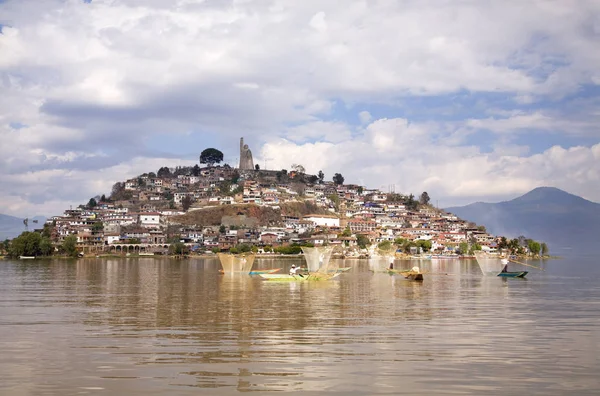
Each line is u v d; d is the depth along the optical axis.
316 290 78.38
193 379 28.47
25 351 34.62
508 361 32.25
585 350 35.16
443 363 31.77
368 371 30.02
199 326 44.16
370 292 75.31
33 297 67.94
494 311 54.19
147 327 43.66
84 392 26.50
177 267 158.50
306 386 27.38
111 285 87.94
